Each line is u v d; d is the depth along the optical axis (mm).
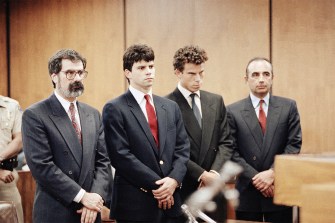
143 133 3439
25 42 7000
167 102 3615
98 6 6641
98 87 6656
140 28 6434
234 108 4168
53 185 3094
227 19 6047
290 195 1765
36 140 3139
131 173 3355
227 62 6051
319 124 5684
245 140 4070
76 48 6758
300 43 5742
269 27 5875
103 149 3373
